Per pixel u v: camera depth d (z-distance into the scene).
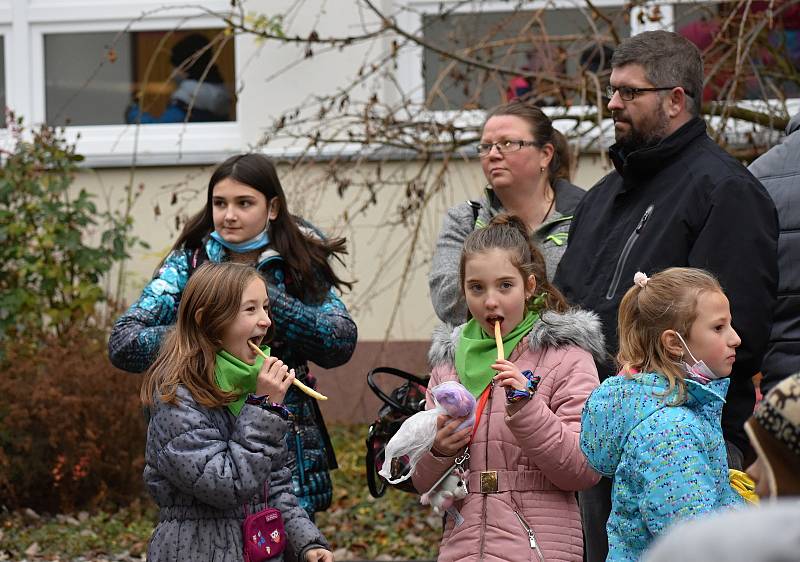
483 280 4.81
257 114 11.68
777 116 8.91
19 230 10.70
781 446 2.42
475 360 4.86
